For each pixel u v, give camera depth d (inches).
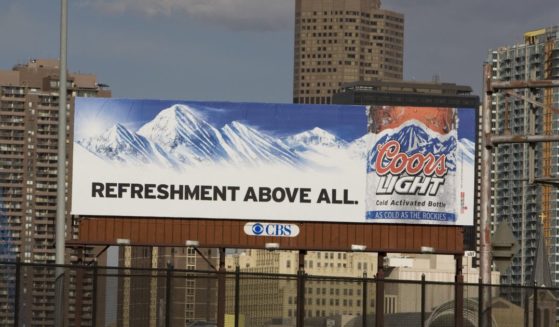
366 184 3577.8
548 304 2618.1
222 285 2689.5
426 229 3587.6
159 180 3560.5
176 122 3575.3
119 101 3563.0
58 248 2159.2
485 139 2428.6
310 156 3577.8
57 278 2213.3
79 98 3555.6
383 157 3585.1
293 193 3567.9
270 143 3575.3
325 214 3565.5
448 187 3592.5
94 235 3543.3
